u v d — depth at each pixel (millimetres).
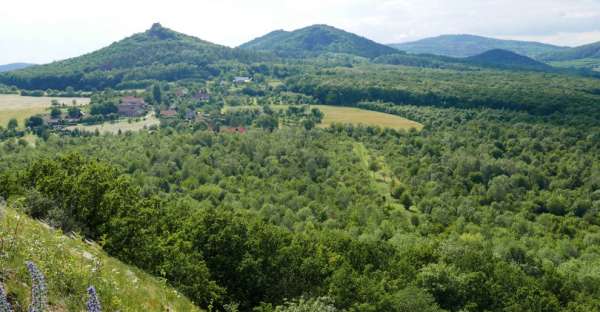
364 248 49406
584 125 136000
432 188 96562
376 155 120875
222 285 34625
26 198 23406
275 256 38156
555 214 93250
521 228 81938
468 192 101938
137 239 27391
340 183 99375
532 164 113750
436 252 56438
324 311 26703
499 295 45406
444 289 43812
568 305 48281
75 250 18422
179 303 20672
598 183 99812
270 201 85188
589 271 62219
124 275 19219
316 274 38281
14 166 79188
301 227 71062
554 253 70375
